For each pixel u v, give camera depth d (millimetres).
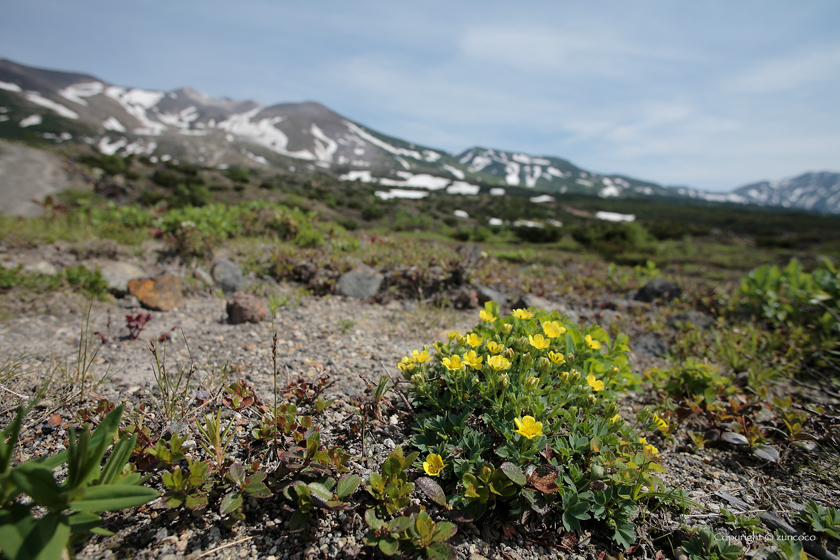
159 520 308
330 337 597
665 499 346
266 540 304
